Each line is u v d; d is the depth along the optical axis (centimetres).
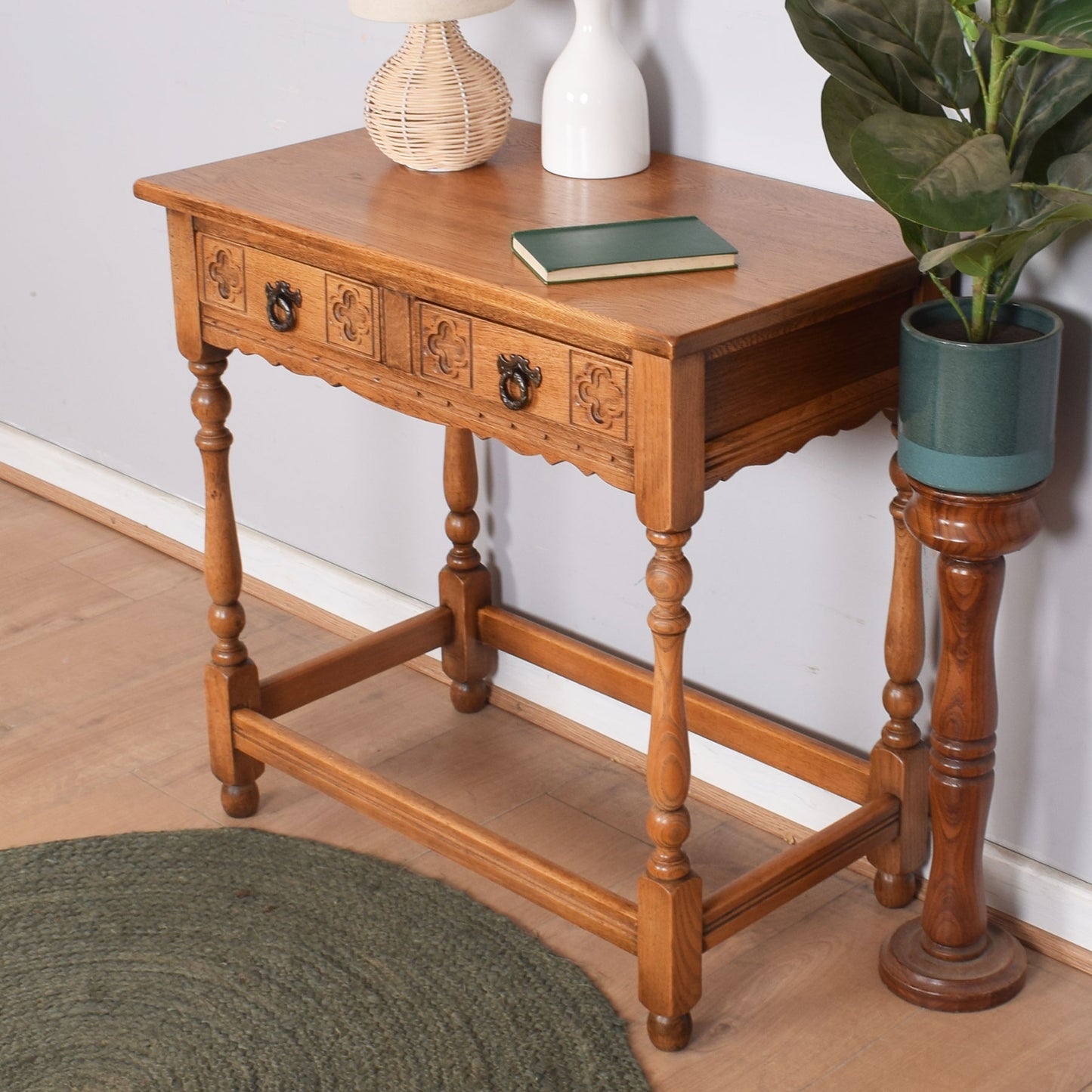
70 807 244
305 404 287
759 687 236
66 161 311
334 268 193
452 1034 196
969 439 170
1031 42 146
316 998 202
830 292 169
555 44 227
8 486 360
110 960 210
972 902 199
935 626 214
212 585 231
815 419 180
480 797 245
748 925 195
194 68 278
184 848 233
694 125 214
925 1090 187
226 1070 190
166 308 305
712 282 171
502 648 259
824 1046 194
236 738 235
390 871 227
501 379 178
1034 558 198
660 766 180
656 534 168
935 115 170
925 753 211
